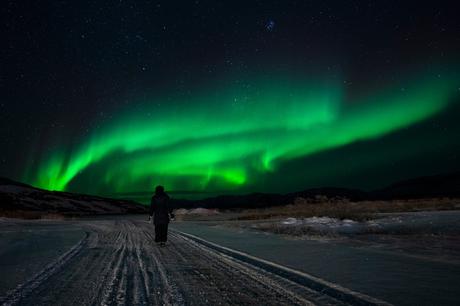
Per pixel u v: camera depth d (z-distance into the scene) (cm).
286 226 1802
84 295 524
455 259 771
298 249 948
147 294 530
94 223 2934
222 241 1195
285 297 506
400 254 827
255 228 1817
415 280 557
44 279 629
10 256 900
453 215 2108
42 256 902
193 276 656
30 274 670
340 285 528
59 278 639
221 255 924
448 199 4184
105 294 530
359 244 1063
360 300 454
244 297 509
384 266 676
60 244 1187
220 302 486
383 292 485
